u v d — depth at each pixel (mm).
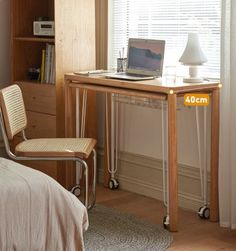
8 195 2764
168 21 4211
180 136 4152
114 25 4562
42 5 4691
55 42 4262
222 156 3736
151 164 4344
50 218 2857
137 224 3812
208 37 4004
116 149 4562
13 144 4668
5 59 4711
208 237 3641
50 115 4387
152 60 3975
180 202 4184
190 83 3715
